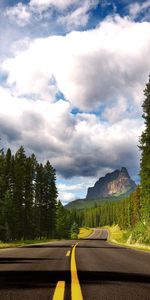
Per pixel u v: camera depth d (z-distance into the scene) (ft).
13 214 220.43
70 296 19.16
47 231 287.69
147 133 135.33
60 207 390.63
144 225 125.39
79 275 28.40
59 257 49.70
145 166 135.85
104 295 19.92
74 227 476.54
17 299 18.44
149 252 65.21
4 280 25.25
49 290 21.13
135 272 30.94
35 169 279.69
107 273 30.07
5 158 232.73
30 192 248.73
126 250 73.51
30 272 30.17
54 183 288.92
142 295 20.07
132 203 400.47
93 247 91.61
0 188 218.18
